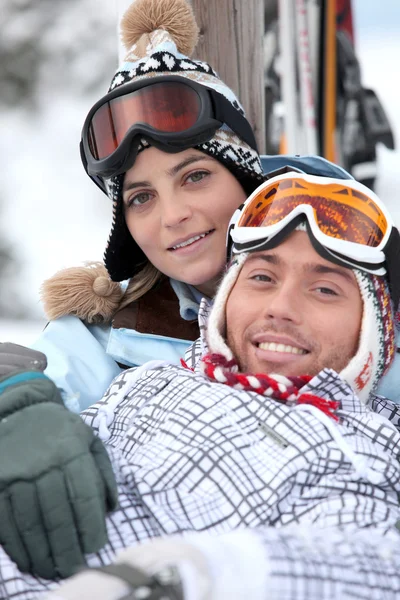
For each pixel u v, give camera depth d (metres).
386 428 1.59
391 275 1.70
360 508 1.40
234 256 1.74
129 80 1.99
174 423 1.54
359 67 5.45
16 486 1.29
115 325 2.03
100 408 1.70
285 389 1.57
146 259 2.12
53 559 1.28
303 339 1.60
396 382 1.94
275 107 5.50
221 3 2.29
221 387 1.59
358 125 5.43
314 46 4.73
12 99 10.03
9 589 1.25
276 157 2.15
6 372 1.51
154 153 1.92
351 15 5.40
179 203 1.93
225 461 1.46
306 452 1.46
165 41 2.00
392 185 7.42
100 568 1.00
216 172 1.97
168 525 1.39
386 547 1.25
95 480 1.31
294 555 1.09
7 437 1.34
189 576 0.97
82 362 1.98
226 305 1.72
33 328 7.29
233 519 1.41
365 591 1.14
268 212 1.71
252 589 1.00
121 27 2.15
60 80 9.99
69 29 9.91
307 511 1.42
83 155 2.08
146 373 1.76
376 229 1.68
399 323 1.87
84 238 8.86
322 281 1.63
